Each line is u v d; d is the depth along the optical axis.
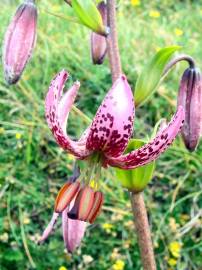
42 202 0.16
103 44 0.11
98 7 0.10
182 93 0.10
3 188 0.16
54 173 0.17
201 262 0.16
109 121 0.08
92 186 0.09
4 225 0.16
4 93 0.18
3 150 0.17
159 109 0.18
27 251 0.15
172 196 0.17
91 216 0.08
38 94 0.18
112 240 0.16
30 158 0.17
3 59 0.10
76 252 0.16
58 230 0.16
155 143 0.08
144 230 0.10
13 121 0.17
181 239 0.16
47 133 0.17
